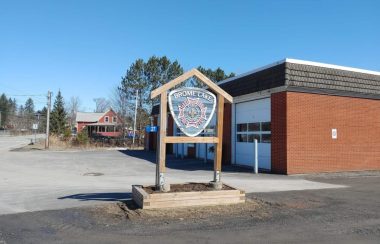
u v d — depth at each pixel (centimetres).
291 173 1711
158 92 956
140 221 797
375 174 1758
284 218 833
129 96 5344
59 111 7356
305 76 1752
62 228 752
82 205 970
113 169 2014
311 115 1781
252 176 1648
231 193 960
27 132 12081
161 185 948
